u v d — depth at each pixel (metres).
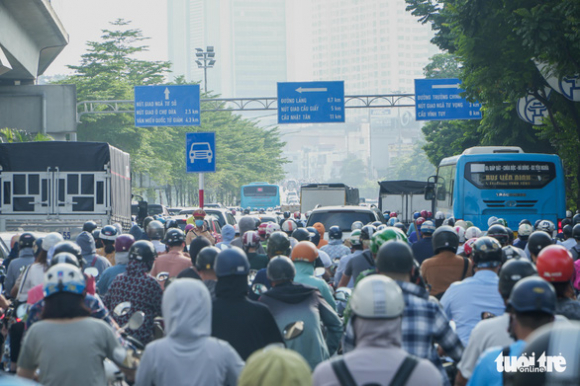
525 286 5.87
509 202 34.53
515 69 34.84
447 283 11.88
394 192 66.12
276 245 12.21
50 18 62.03
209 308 6.55
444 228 12.06
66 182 30.50
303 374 4.38
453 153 59.41
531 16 29.70
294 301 9.41
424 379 5.17
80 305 7.32
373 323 5.30
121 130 84.62
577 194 39.44
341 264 15.04
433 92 54.94
